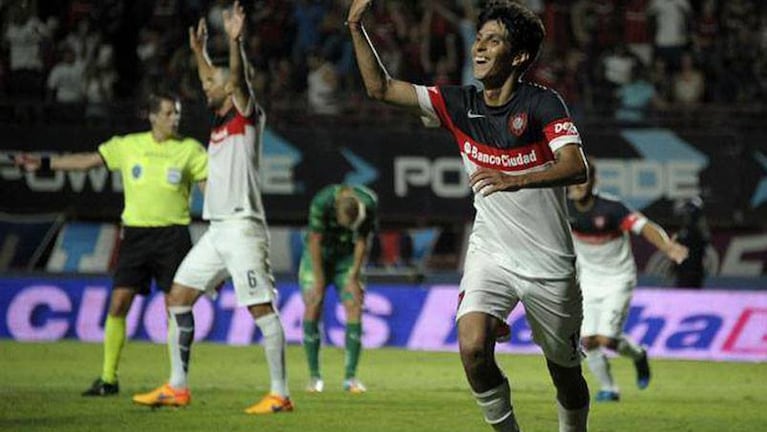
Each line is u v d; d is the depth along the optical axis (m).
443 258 45.53
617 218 27.14
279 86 47.44
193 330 23.12
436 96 15.66
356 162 45.38
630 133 46.34
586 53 50.03
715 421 23.02
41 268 43.78
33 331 39.34
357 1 15.50
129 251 25.48
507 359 37.25
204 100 45.09
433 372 32.56
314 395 26.22
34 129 44.03
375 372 32.38
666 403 26.44
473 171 15.68
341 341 40.25
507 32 15.10
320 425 20.94
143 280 25.67
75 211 44.25
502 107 15.31
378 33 48.53
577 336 15.98
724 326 39.94
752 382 32.12
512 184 14.41
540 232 15.41
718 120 47.25
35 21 46.25
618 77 49.38
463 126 15.56
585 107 46.91
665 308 40.28
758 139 46.56
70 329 39.44
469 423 21.56
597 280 27.42
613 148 46.31
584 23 50.75
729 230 46.72
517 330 40.34
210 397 24.95
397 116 46.47
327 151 45.34
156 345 38.00
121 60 48.22
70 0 48.25
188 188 25.97
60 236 43.94
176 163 25.73
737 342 39.75
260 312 22.62
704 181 46.47
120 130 44.47
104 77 47.28
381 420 21.83
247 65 22.62
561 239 15.50
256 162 22.66
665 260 46.28
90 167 25.69
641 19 51.03
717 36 51.47
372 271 43.75
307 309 27.75
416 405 24.42
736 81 50.56
